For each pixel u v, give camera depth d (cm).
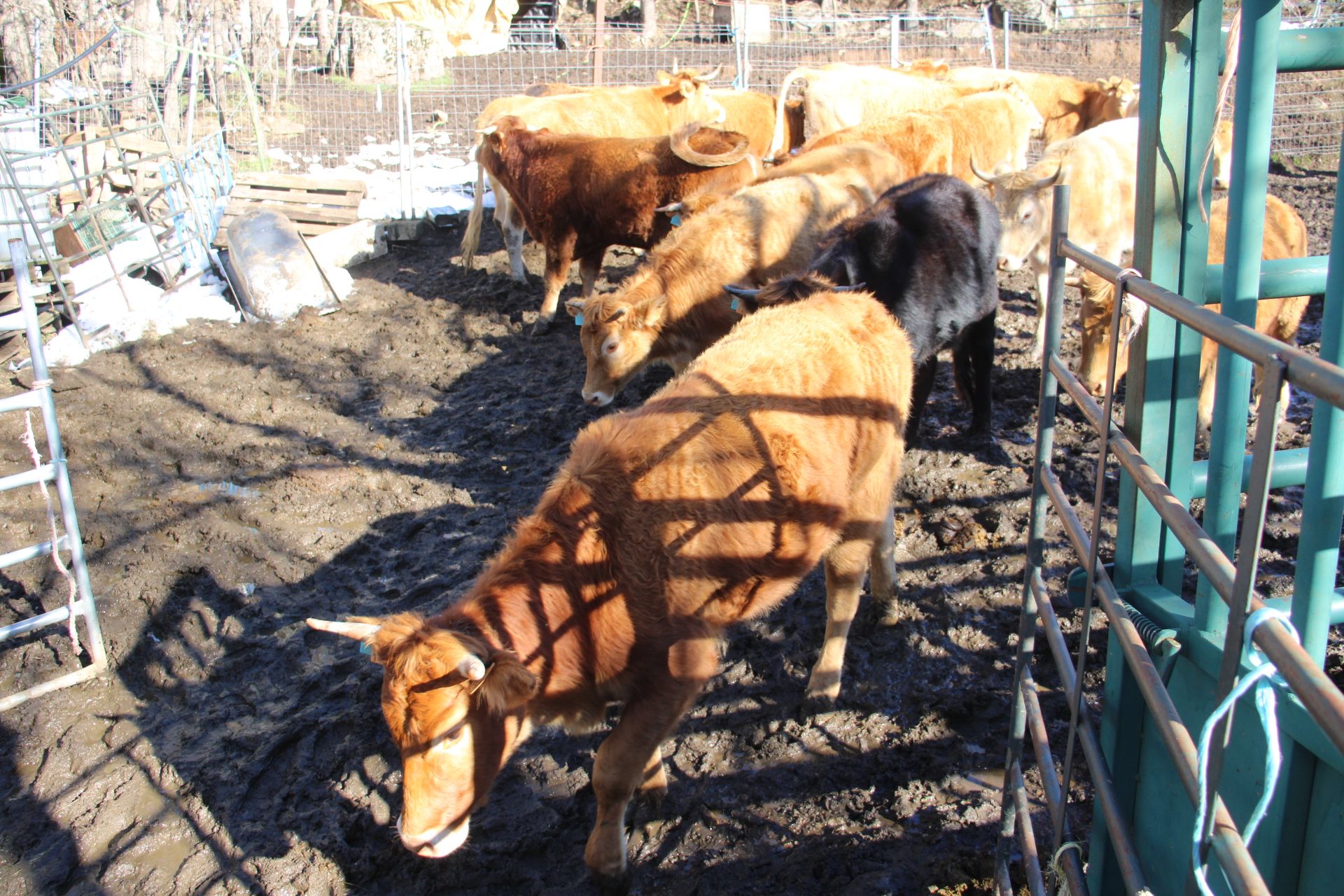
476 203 965
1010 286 952
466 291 954
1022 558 480
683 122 1101
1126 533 246
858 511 359
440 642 247
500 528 538
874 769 360
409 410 706
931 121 900
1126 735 250
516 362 786
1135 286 192
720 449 301
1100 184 721
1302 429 588
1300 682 118
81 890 337
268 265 877
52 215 952
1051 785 244
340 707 409
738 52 1554
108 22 1373
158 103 1459
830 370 338
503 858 334
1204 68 215
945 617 441
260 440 658
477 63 2009
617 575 285
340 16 1920
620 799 300
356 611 473
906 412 378
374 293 957
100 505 578
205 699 421
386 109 1694
